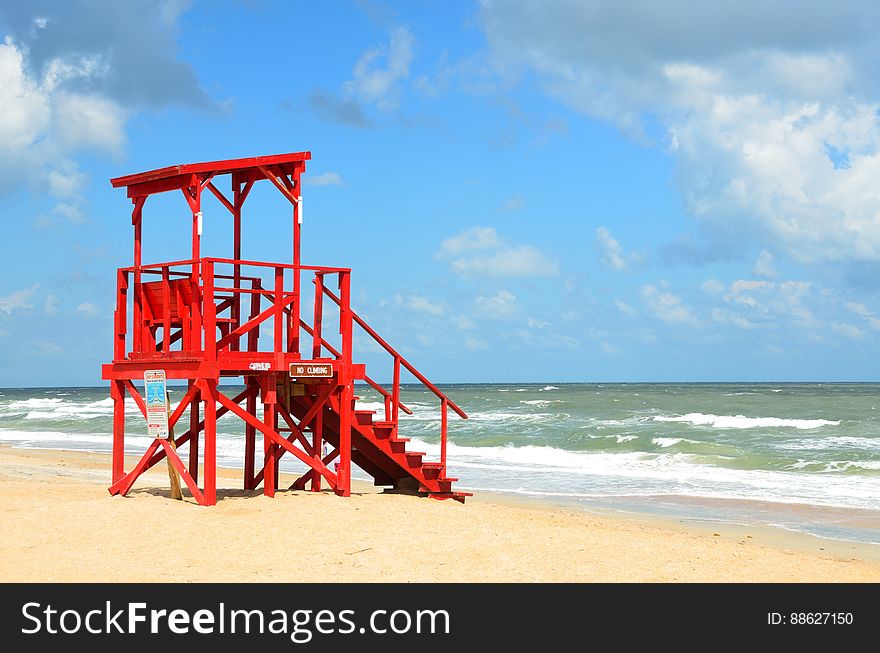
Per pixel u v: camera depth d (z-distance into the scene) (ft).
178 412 38.52
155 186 39.32
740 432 118.73
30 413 194.70
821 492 63.26
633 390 372.99
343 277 40.98
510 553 32.53
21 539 31.83
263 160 38.63
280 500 39.04
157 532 32.96
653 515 52.80
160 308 39.63
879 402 210.79
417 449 99.35
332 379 40.96
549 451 95.25
